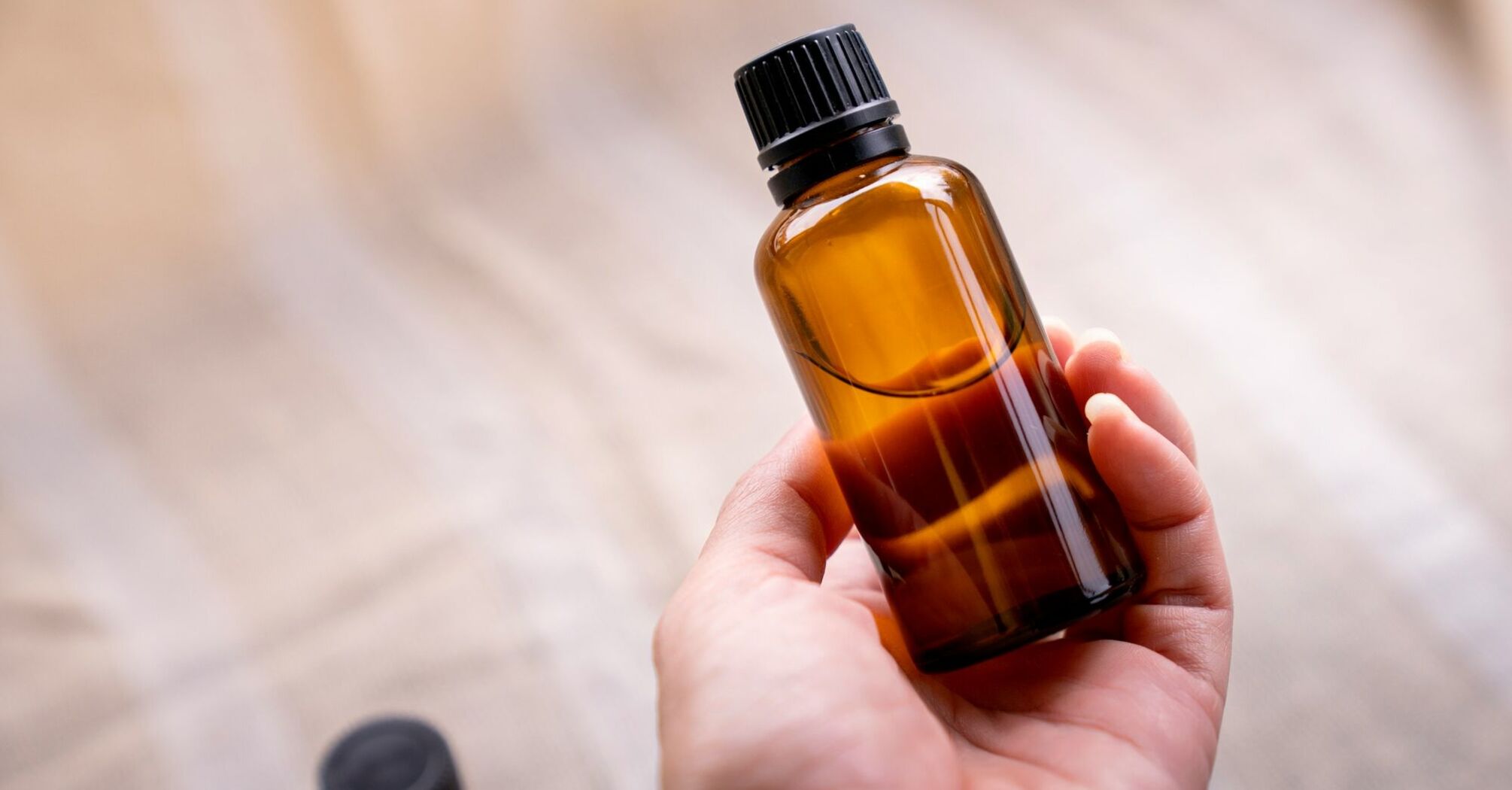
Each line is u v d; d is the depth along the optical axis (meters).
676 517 0.49
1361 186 0.52
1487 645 0.42
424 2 0.59
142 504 0.54
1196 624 0.34
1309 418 0.47
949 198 0.31
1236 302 0.50
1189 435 0.35
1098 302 0.51
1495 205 0.50
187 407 0.56
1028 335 0.32
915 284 0.31
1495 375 0.46
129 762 0.48
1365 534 0.44
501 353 0.55
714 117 0.59
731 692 0.30
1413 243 0.50
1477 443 0.45
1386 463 0.45
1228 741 0.42
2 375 0.56
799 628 0.30
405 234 0.59
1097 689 0.33
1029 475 0.31
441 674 0.47
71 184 0.58
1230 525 0.45
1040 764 0.32
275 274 0.59
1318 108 0.54
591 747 0.46
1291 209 0.52
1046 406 0.31
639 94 0.60
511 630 0.47
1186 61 0.57
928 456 0.31
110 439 0.55
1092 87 0.57
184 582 0.51
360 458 0.53
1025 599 0.30
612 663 0.47
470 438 0.53
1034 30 0.59
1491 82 0.53
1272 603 0.44
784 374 0.52
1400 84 0.54
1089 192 0.54
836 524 0.34
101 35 0.58
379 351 0.56
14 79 0.57
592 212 0.58
